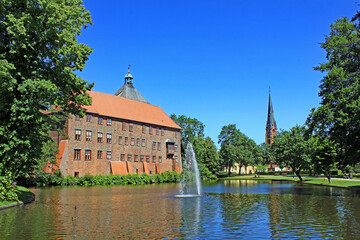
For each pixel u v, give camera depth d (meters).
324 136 32.06
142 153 71.31
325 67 32.38
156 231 13.73
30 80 19.92
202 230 13.94
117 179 57.19
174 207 22.08
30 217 17.20
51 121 28.28
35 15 20.98
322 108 29.72
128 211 19.97
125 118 67.31
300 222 15.78
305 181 61.88
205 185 53.38
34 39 21.53
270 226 14.80
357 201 25.02
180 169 83.00
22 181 46.16
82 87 25.22
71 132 56.06
